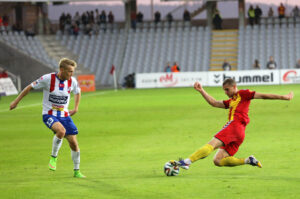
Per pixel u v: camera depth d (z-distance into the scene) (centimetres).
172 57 11494
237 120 2041
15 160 2786
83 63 11769
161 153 2839
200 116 4759
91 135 3744
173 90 9194
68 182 2081
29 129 4238
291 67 10906
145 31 12112
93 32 12288
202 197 1738
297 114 4606
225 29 12644
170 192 1827
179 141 3275
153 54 11619
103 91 9912
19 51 10794
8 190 1953
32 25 13262
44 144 3388
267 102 6025
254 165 2095
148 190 1869
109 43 12050
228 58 11481
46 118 2202
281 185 1891
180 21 12575
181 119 4566
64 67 2161
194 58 11444
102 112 5488
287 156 2561
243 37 11644
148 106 6025
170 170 2117
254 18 12212
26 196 1838
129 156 2775
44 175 2305
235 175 2128
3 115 5494
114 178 2152
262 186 1880
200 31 11938
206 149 2028
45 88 2205
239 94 2044
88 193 1853
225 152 2070
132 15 12738
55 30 14050
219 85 10056
